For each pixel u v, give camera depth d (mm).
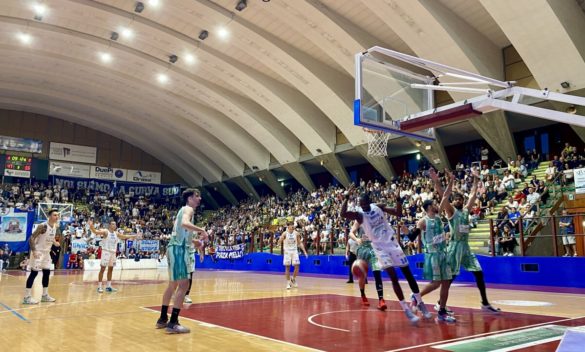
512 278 13711
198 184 42500
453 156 25047
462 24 17688
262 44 21656
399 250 6402
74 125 39750
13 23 22031
